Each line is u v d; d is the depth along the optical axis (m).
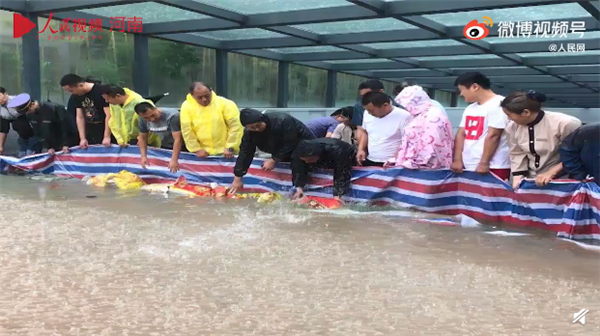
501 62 10.56
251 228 4.21
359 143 5.54
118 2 6.37
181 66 9.32
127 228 4.15
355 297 2.75
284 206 5.09
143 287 2.87
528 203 4.26
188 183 6.08
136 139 6.69
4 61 7.45
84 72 8.16
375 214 4.79
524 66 10.54
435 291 2.85
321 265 3.28
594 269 3.25
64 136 7.00
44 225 4.23
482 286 2.93
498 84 14.10
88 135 6.90
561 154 4.02
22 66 7.59
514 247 3.73
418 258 3.45
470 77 4.47
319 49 10.48
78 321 2.43
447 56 10.20
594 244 3.87
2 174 7.12
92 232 4.02
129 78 8.63
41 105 6.91
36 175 7.04
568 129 4.00
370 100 4.97
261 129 5.16
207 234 4.00
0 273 3.07
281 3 6.87
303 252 3.55
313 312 2.55
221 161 5.99
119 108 6.39
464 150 4.63
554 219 4.14
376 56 10.16
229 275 3.07
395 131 5.12
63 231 4.04
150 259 3.37
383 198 5.11
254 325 2.40
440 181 4.76
